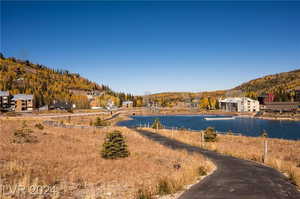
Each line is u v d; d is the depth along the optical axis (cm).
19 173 1185
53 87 18575
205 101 17975
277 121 9406
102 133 3747
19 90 15075
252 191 974
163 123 9194
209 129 3238
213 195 923
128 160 1752
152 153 2056
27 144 2134
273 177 1236
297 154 2170
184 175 1179
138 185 1095
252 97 17650
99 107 17200
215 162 1733
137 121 10062
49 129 3706
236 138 3559
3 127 3331
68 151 1988
